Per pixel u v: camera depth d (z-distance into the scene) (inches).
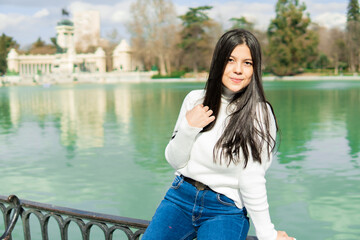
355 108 864.3
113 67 4146.2
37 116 835.4
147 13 3444.9
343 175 313.9
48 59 4274.1
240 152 66.5
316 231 210.4
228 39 67.4
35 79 3319.4
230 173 68.9
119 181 311.4
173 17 3444.9
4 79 3454.7
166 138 511.2
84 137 539.5
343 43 3321.9
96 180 315.6
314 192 273.6
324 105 948.6
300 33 3287.4
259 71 68.3
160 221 71.3
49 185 304.7
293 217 230.5
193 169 70.8
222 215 69.6
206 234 66.9
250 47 66.8
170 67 3742.6
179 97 1328.7
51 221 224.8
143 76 3417.8
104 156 408.8
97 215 81.7
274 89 1721.2
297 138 492.4
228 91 70.6
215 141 69.0
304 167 342.0
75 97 1454.2
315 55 3348.9
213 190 70.3
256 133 65.9
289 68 3184.1
